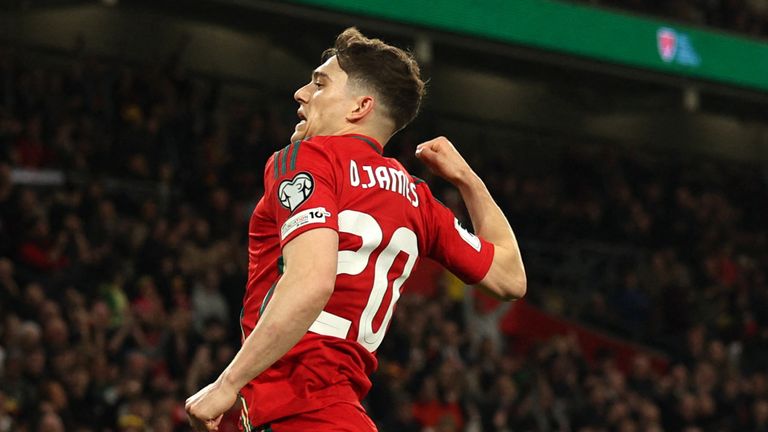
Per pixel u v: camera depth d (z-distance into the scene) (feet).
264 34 102.01
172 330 60.18
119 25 97.30
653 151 128.36
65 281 60.13
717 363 85.20
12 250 60.80
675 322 93.76
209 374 58.59
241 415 14.37
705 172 126.21
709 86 99.91
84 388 53.06
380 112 15.08
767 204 120.47
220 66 102.63
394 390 64.03
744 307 96.53
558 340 79.87
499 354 77.77
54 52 93.97
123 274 63.00
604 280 97.04
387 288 14.69
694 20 102.99
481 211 16.97
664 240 104.68
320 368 14.02
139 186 74.69
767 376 87.71
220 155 81.87
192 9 94.94
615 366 86.58
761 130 135.03
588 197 106.52
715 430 77.71
